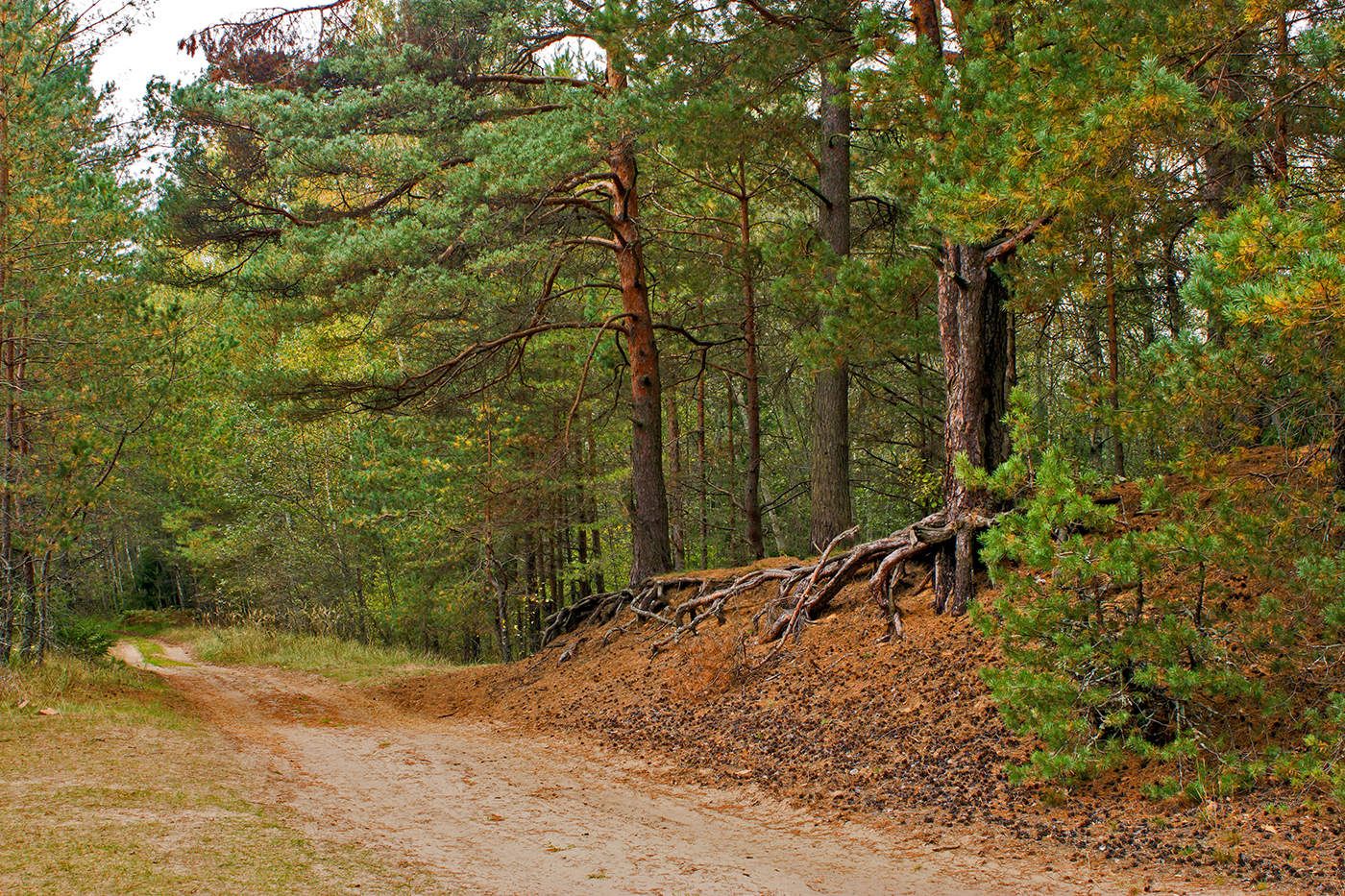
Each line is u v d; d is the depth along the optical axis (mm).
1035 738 7777
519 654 28531
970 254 10406
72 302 12883
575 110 14023
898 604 11102
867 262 12195
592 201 17969
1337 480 7199
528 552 27031
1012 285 9867
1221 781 6199
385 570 27938
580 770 9664
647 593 16359
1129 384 7254
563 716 12711
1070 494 6938
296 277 15883
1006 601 7336
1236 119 7586
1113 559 6684
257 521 29547
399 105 15969
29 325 13172
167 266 16953
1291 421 6832
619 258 17875
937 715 8727
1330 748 6031
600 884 5613
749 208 20953
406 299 14875
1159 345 6773
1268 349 5984
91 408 13398
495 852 6336
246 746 10039
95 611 45219
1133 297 14477
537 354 22438
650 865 6129
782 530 30422
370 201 17703
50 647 15180
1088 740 6961
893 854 6379
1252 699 6934
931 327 12164
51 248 12828
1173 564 6938
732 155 14406
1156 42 8086
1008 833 6543
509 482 22422
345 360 23703
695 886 5617
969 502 10492
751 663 11695
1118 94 7281
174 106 15672
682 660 13031
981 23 8648
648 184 20141
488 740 11555
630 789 8758
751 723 10188
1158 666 6816
